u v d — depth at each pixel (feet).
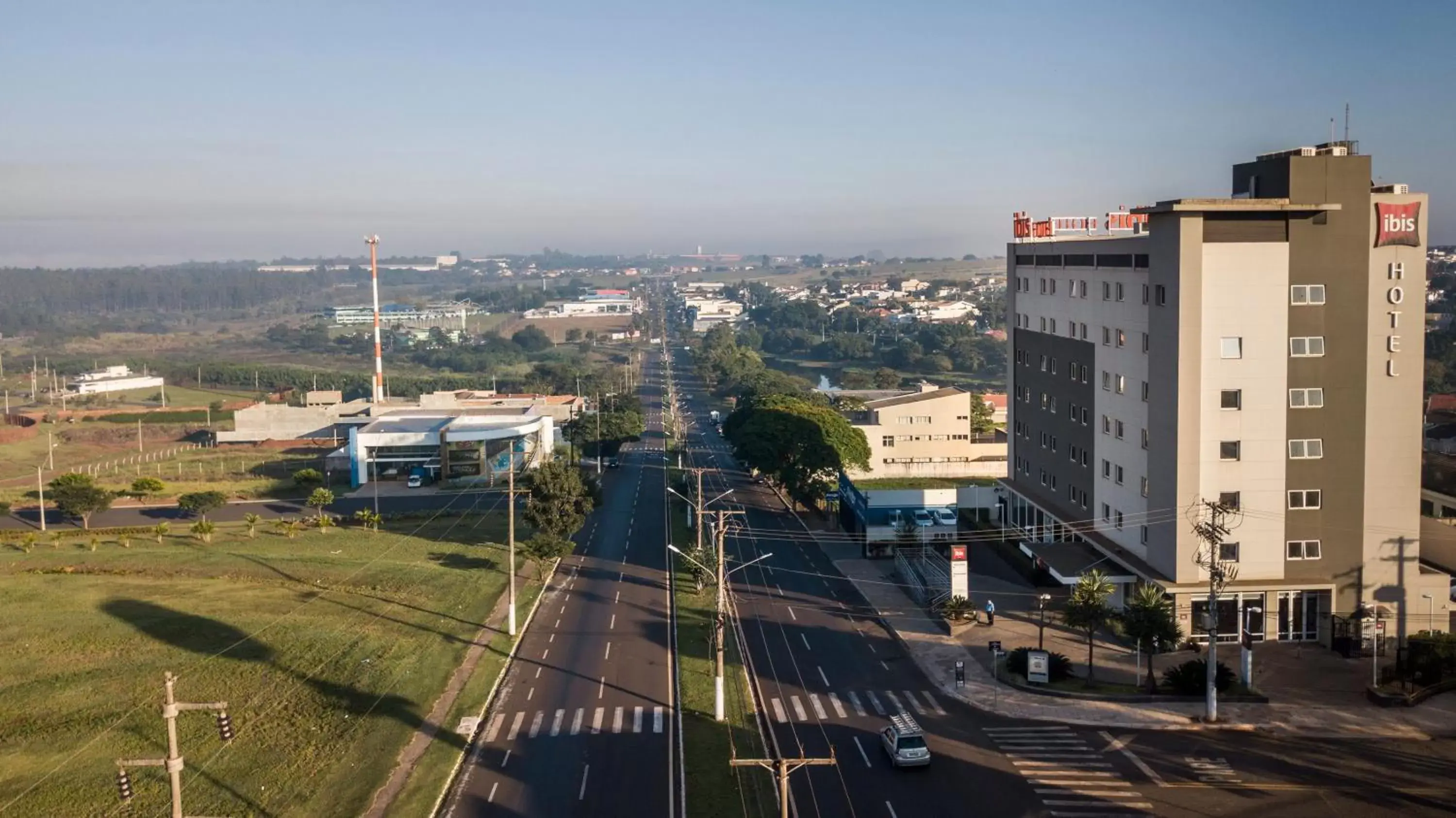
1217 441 238.27
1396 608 243.19
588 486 423.23
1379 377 240.32
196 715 208.85
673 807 168.66
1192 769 181.37
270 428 641.40
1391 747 188.85
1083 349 293.43
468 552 347.97
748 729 200.44
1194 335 234.99
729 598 293.84
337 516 413.80
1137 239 256.52
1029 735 197.06
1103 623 226.38
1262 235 234.99
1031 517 337.31
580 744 193.88
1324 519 241.76
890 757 184.55
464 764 185.98
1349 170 236.22
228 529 392.47
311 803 171.42
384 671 230.68
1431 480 353.72
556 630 264.72
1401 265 238.27
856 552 349.41
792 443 402.72
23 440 648.38
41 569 324.39
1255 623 243.40
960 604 265.34
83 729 202.80
